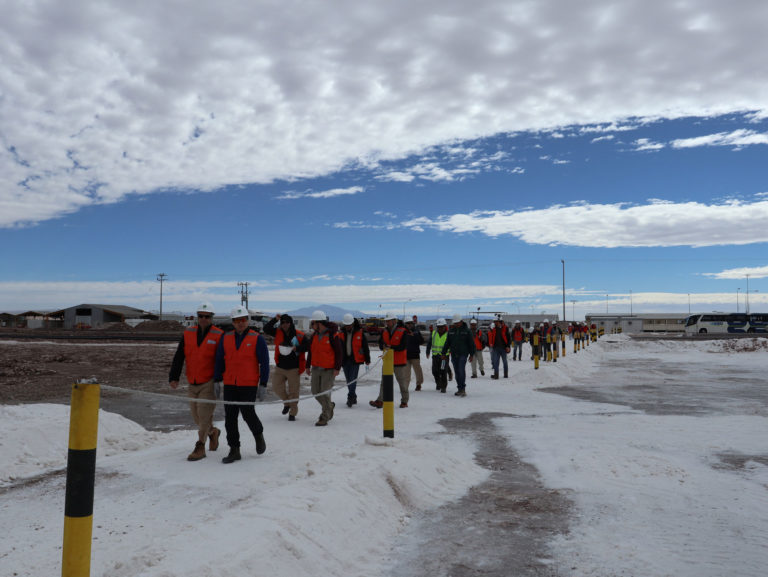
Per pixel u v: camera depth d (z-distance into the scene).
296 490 4.36
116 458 6.57
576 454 6.88
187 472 5.88
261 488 5.27
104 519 4.38
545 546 4.03
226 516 3.85
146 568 3.07
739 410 11.19
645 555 3.84
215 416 9.98
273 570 3.21
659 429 8.79
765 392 14.58
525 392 14.30
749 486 5.59
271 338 41.62
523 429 8.80
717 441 7.81
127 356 23.97
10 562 3.58
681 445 7.54
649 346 40.41
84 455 2.73
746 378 18.89
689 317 76.38
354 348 11.24
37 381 14.96
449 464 6.06
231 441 6.41
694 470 6.23
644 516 4.68
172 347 31.25
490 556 3.85
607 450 7.06
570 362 22.67
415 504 4.93
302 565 3.39
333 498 4.24
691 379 18.56
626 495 5.26
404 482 5.12
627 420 9.73
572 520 4.58
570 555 3.86
